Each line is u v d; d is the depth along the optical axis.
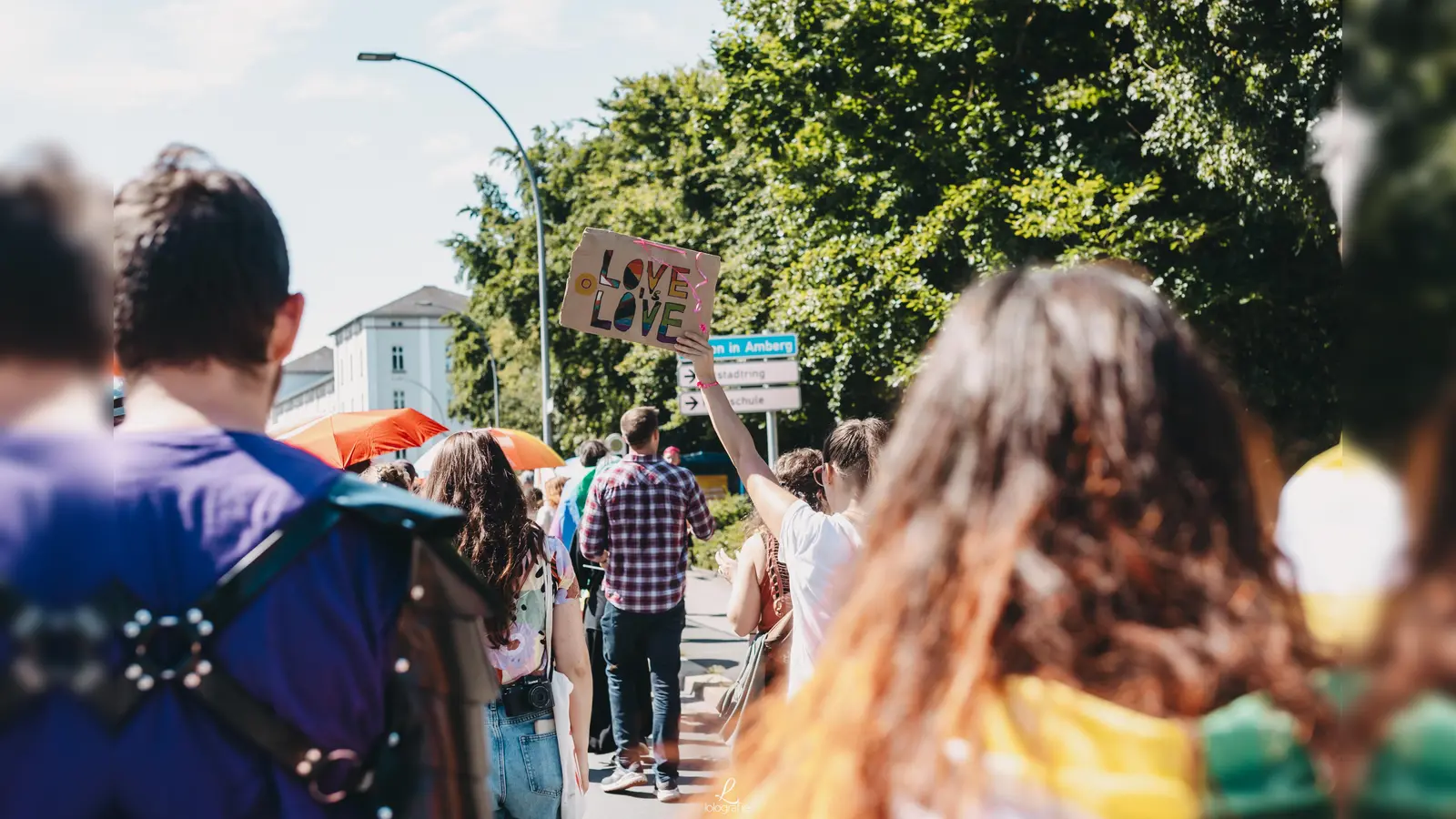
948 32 16.59
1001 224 15.20
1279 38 11.02
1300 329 12.62
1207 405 1.09
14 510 1.26
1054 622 0.99
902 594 1.07
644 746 7.41
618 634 6.98
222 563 1.33
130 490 1.34
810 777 1.08
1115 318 1.10
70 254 1.33
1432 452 0.86
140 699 1.27
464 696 1.49
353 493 1.43
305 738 1.33
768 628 5.41
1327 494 1.18
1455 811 0.84
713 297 4.07
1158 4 11.96
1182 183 14.08
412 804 1.40
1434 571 0.88
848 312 17.41
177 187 1.47
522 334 40.16
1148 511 1.03
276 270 1.51
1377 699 0.89
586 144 41.19
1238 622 1.00
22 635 1.22
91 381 1.36
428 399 116.94
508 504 3.69
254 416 1.50
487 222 42.44
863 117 18.06
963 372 1.13
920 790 0.99
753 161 26.14
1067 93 15.18
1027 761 0.95
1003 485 1.06
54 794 1.22
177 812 1.26
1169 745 0.94
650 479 7.00
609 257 3.97
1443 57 0.81
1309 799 0.92
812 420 22.62
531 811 3.63
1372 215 0.84
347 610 1.38
